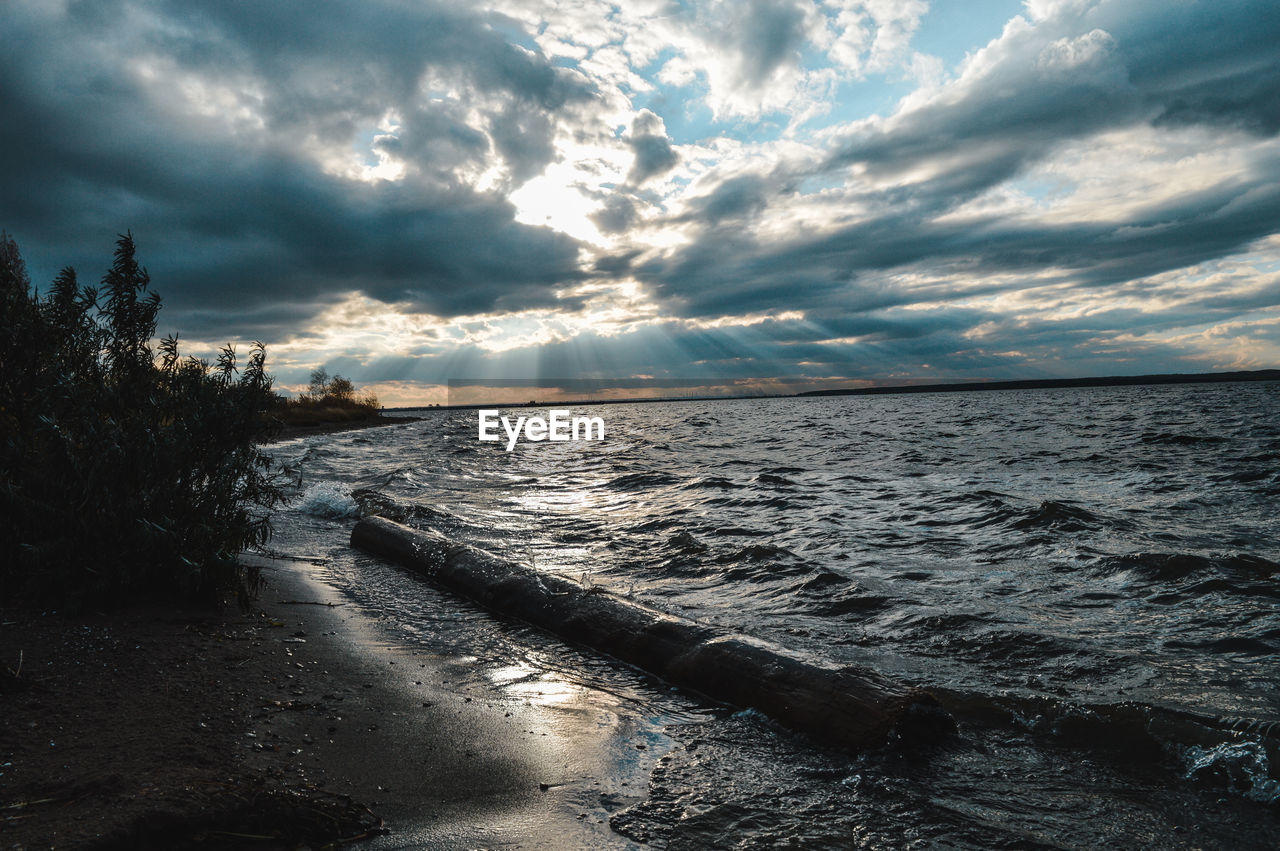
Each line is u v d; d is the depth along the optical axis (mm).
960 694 3732
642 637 4457
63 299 5184
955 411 57688
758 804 2707
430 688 3828
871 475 15281
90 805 2162
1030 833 2518
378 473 16422
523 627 5172
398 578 6570
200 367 5203
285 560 6969
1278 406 46312
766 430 39594
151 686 3271
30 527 4164
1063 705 3508
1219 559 6309
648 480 14664
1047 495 11391
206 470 4945
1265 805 2691
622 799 2730
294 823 2301
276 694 3420
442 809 2557
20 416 4715
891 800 2742
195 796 2285
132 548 4375
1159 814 2643
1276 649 4316
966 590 5898
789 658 3777
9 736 2605
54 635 3703
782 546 7816
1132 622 4953
